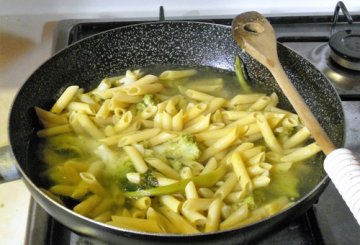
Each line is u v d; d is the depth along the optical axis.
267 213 0.42
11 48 0.65
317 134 0.42
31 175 0.47
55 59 0.54
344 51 0.58
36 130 0.51
